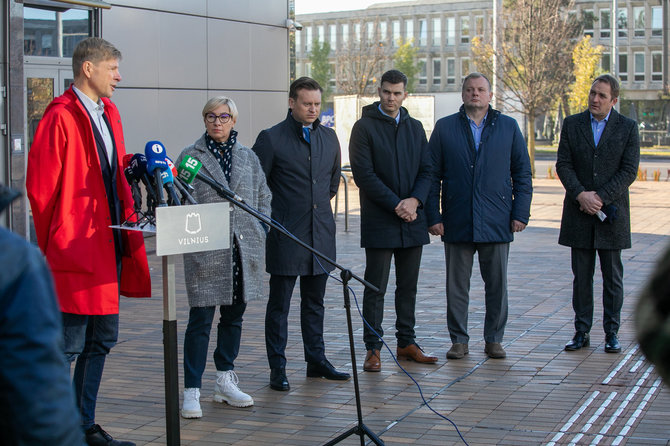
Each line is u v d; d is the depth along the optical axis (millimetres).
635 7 59688
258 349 6266
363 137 5738
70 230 3914
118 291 4023
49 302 1805
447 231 6023
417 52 70000
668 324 1505
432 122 25156
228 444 4258
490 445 4195
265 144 5285
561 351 6156
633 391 5113
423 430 4441
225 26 13125
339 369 5723
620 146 6059
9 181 9508
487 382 5359
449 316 6047
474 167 5973
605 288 6113
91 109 4055
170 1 12125
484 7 71750
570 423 4516
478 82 6004
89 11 10984
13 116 9469
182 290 8719
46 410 1753
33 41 10344
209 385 5359
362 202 5809
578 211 6129
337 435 4395
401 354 5945
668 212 16969
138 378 5488
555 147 57656
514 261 10680
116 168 4129
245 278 4766
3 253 1754
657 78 59812
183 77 12430
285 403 4957
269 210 5000
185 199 4355
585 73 41594
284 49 14367
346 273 4004
